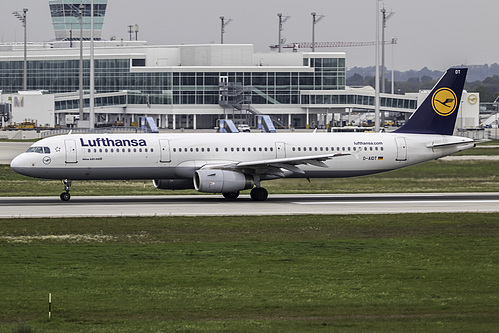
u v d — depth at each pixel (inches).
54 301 4020.7
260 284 4436.5
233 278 4589.1
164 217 7057.1
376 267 4931.1
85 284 4414.4
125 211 7500.0
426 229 6471.5
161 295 4163.4
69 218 6953.7
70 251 5403.5
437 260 5167.3
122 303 3988.7
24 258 5137.8
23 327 3437.5
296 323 3607.3
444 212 7465.6
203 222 6776.6
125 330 3486.7
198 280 4530.0
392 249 5565.9
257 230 6382.9
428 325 3563.0
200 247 5600.4
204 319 3695.9
